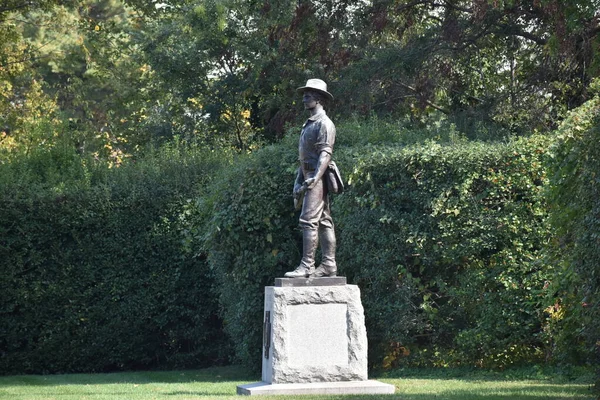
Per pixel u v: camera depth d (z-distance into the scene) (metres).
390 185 18.78
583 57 24.31
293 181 19.72
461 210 18.31
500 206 18.50
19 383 19.27
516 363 18.41
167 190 22.80
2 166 23.69
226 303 21.08
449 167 18.44
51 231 21.98
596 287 14.05
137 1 36.56
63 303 22.06
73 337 22.14
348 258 19.41
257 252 19.72
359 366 13.73
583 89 25.59
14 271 21.70
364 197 18.89
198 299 22.77
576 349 17.00
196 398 13.81
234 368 22.11
